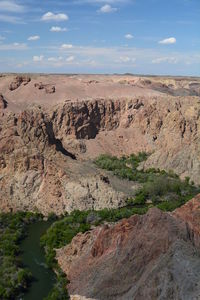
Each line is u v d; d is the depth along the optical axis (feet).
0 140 438.40
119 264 242.99
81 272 266.36
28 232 366.84
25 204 410.93
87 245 291.38
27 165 425.28
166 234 241.96
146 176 508.53
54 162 431.84
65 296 253.65
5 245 327.26
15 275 280.72
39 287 274.16
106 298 230.89
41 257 315.78
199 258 227.20
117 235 266.57
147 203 436.35
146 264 235.61
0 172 427.74
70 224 358.43
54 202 406.82
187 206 298.97
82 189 412.57
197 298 202.39
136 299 216.33
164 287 213.66
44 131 457.68
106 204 412.77
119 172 518.37
